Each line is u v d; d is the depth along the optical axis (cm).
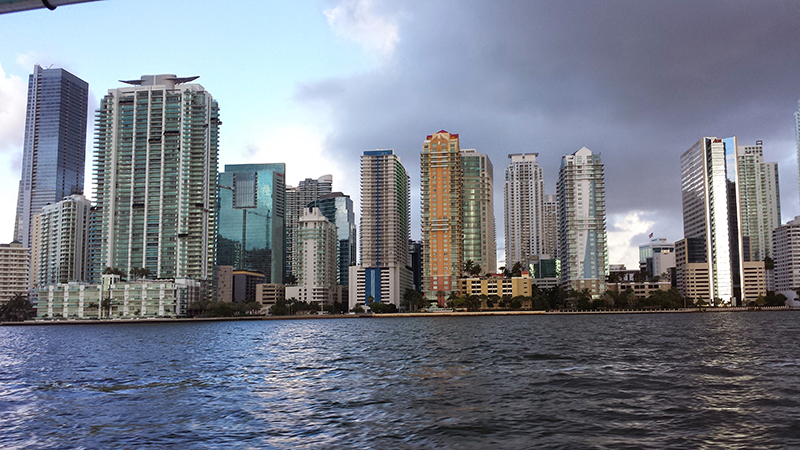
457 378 6488
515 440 3741
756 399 4959
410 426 4144
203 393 5716
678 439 3722
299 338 15288
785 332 14262
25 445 3856
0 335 19850
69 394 5831
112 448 3719
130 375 7256
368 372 7219
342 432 4003
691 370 6931
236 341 14312
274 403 5103
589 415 4431
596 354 8931
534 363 7825
